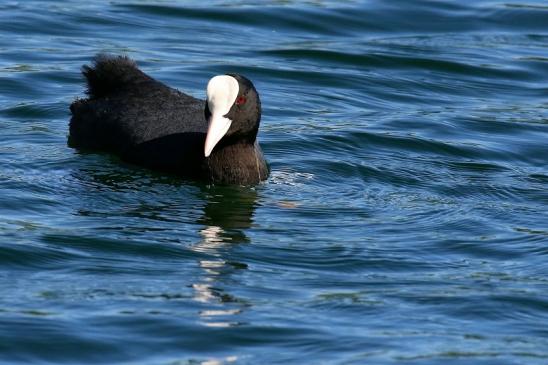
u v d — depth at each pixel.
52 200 14.83
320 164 16.75
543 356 10.79
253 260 13.09
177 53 22.11
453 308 11.88
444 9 25.66
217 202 15.15
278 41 23.28
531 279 12.75
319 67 21.83
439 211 15.00
